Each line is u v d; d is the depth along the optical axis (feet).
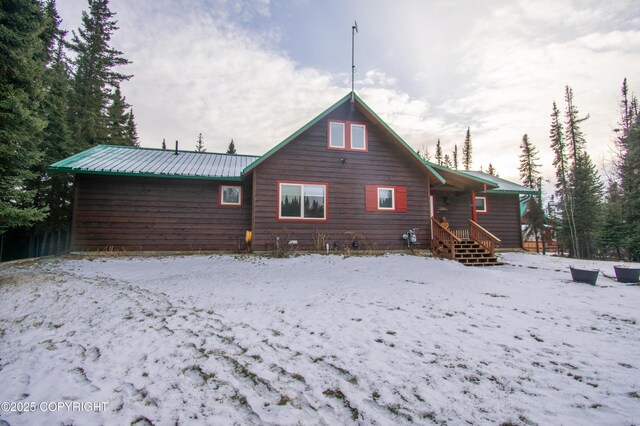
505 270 35.37
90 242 38.14
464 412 7.90
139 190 40.16
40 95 31.94
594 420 7.59
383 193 44.24
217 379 9.63
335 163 42.73
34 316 15.96
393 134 43.19
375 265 33.06
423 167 44.47
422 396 8.64
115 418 7.79
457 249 41.37
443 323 14.90
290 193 40.93
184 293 20.65
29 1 29.55
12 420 7.77
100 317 15.70
